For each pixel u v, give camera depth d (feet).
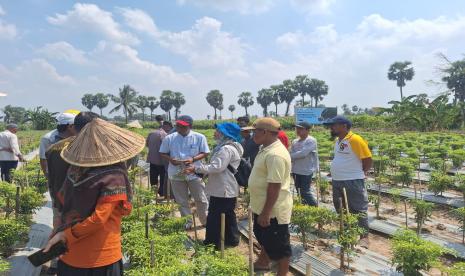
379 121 136.05
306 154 26.99
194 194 26.08
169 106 390.83
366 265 20.63
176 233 19.42
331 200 35.88
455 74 141.59
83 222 9.71
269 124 16.16
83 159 9.98
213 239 22.06
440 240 24.94
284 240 16.78
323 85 349.00
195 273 15.64
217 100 393.91
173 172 25.93
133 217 22.15
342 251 19.86
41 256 9.88
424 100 130.41
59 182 12.60
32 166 38.81
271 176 15.79
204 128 204.95
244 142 29.12
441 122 120.47
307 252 22.24
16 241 21.80
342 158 23.21
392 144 63.67
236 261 16.08
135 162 37.83
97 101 446.60
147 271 14.92
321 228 24.54
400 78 312.50
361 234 21.98
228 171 21.91
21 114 297.74
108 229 10.37
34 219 27.94
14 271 19.11
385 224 28.58
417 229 27.14
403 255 16.84
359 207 23.12
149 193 27.45
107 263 10.44
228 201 22.08
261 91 353.10
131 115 248.11
